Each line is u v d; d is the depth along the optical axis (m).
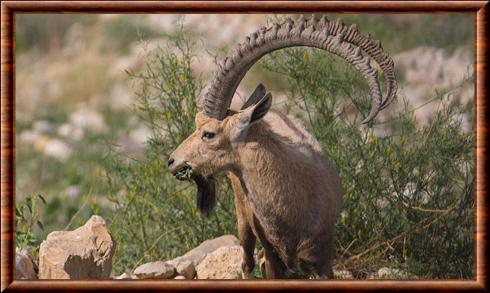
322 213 11.99
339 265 14.89
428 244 15.04
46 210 22.64
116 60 38.56
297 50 16.34
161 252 16.12
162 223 16.31
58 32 43.59
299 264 12.20
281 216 11.86
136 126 30.73
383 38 32.88
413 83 28.11
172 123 16.56
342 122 16.72
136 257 15.98
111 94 36.16
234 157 11.80
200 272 13.83
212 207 12.70
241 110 12.13
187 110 16.20
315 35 11.64
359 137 15.66
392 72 11.49
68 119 34.47
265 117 12.37
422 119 22.02
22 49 43.28
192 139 11.86
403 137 15.70
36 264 12.72
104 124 32.50
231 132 11.66
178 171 11.94
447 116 15.91
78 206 22.41
